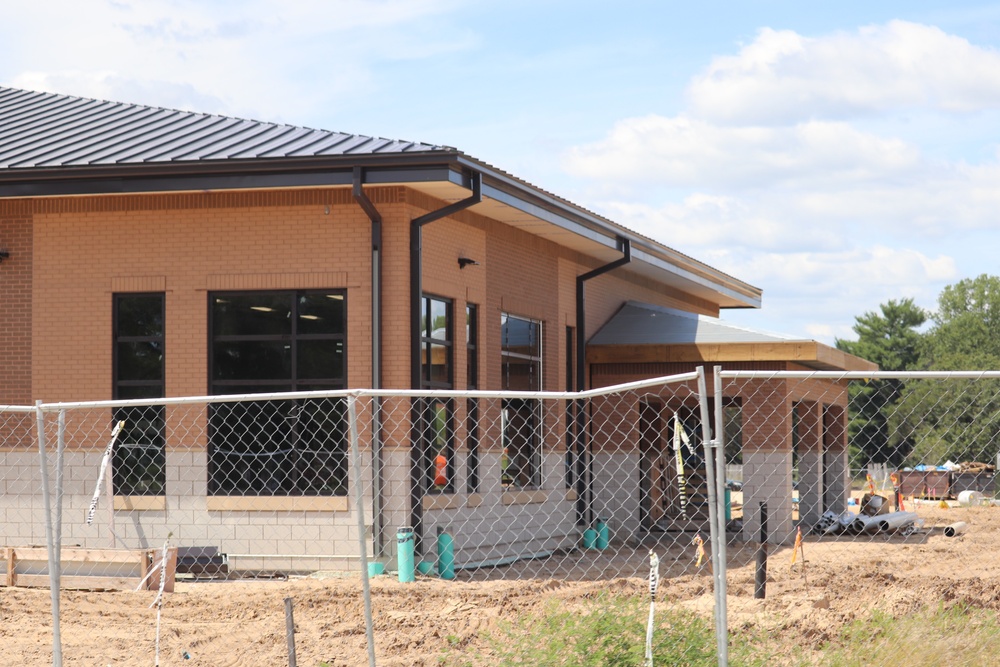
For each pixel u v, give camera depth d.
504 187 18.44
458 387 18.91
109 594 14.54
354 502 16.81
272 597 14.27
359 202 16.67
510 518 20.53
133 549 16.56
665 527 26.89
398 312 16.97
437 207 18.14
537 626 9.42
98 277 17.81
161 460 17.53
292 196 17.31
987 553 21.23
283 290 17.41
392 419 16.86
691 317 25.81
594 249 23.78
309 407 17.20
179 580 16.23
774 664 9.15
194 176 16.78
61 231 17.97
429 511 17.69
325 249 17.19
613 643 8.48
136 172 16.78
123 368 17.78
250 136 18.95
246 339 17.50
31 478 17.81
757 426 22.84
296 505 16.92
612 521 23.89
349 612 13.59
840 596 14.12
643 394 23.98
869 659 9.61
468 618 13.06
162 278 17.61
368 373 17.02
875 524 25.28
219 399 8.69
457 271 18.94
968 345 85.06
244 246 17.41
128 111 21.98
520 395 8.29
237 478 17.28
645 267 26.67
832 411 28.75
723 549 7.61
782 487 22.58
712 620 9.53
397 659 11.24
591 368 24.38
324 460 17.08
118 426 15.55
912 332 85.94
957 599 13.71
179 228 17.62
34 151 18.52
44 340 17.92
